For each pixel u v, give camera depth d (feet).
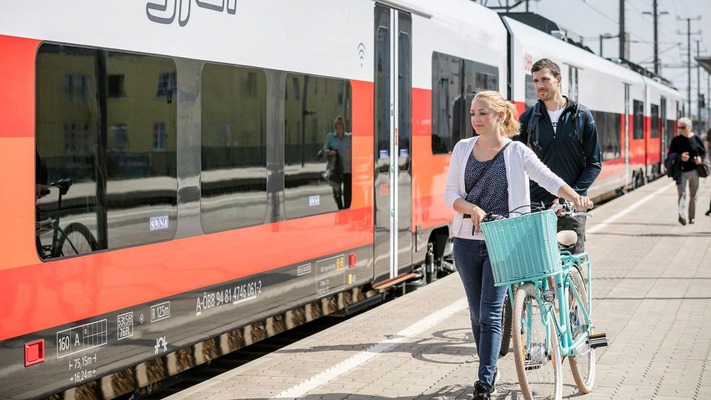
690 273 37.65
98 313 17.51
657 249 45.62
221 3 21.35
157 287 19.17
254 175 22.85
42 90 16.17
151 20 18.95
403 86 32.22
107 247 17.72
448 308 29.71
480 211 18.10
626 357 23.27
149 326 18.95
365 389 20.36
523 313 18.15
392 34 31.27
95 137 17.40
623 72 88.17
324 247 26.63
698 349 24.14
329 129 26.84
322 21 26.32
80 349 17.06
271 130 23.66
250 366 22.47
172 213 19.65
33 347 15.99
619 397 19.71
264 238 23.36
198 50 20.49
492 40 42.83
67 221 16.74
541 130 22.70
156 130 19.12
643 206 73.46
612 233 53.26
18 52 15.69
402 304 30.53
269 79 23.50
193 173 20.36
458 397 19.77
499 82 43.88
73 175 16.87
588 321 20.40
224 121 21.53
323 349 24.22
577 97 63.98
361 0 28.84
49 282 16.33
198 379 25.58
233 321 22.03
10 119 15.52
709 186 99.55
